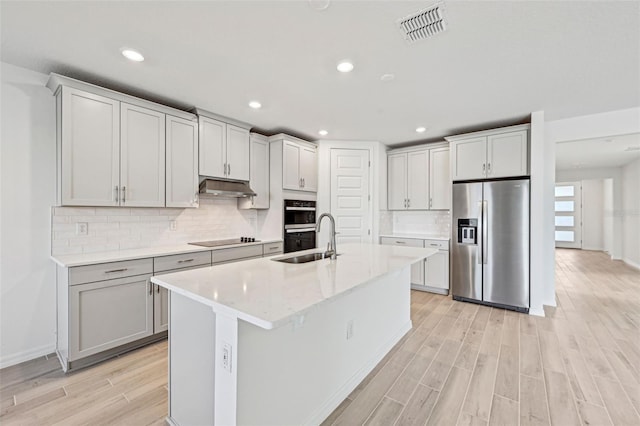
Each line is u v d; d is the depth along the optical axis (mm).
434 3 1573
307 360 1629
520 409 1770
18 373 2141
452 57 2117
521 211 3445
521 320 3221
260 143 3977
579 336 2791
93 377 2084
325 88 2652
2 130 2236
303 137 4414
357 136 4359
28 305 2350
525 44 1943
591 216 8734
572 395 1896
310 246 4379
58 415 1702
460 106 3105
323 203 4523
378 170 4609
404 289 2920
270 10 1629
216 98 2900
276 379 1427
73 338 2135
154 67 2277
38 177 2391
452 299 4000
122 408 1766
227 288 1425
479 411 1758
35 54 2098
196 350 1460
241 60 2170
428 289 4410
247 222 4137
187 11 1638
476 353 2477
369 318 2268
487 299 3689
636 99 2904
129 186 2648
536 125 3277
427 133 4164
